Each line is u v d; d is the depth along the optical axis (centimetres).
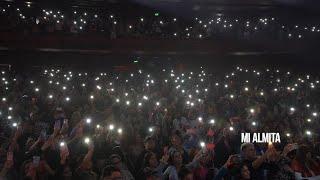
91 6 3516
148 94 1945
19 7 3344
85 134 978
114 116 1291
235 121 1209
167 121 1249
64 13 3475
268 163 695
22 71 3247
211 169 805
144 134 1177
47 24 3125
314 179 746
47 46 3069
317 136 1078
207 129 1117
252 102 1694
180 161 760
